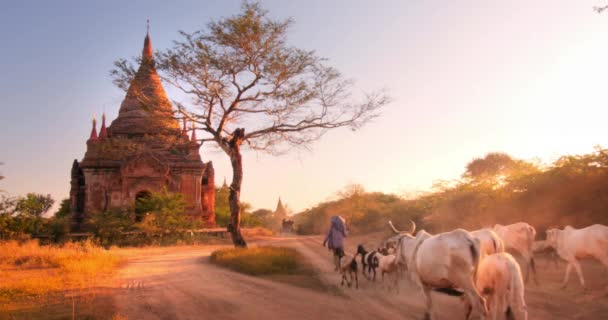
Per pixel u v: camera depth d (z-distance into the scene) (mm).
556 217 16172
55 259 16594
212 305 8875
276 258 14812
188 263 17016
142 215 32844
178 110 19531
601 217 14734
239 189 20500
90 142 38094
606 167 14938
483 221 19172
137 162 36594
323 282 11852
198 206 38531
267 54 18766
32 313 8242
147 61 18953
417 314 7871
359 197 36000
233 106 19891
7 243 21766
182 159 39125
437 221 21359
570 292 8984
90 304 8961
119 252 22609
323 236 37281
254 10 18203
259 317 7809
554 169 16750
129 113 40438
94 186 37125
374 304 8805
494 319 6648
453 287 6969
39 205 30797
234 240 20125
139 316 8047
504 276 6422
